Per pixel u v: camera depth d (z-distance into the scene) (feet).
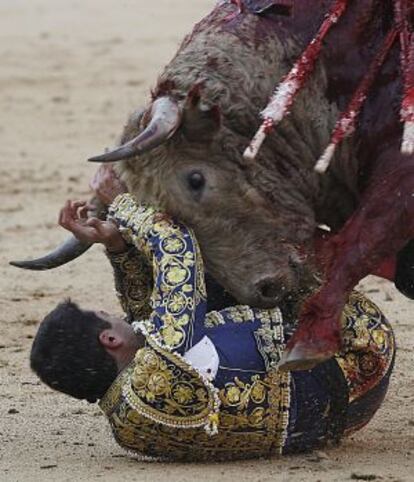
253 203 49.85
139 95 147.02
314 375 48.52
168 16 201.16
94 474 47.65
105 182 50.29
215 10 51.19
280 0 50.44
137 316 51.44
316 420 48.91
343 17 50.11
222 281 50.31
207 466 48.34
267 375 47.80
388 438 52.39
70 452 51.06
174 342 46.83
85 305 75.82
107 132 130.93
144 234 48.70
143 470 47.93
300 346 47.11
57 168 116.67
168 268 47.75
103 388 48.78
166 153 49.21
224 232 49.85
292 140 50.34
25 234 93.76
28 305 76.33
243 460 49.01
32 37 190.80
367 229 48.34
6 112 141.28
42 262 51.85
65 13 211.82
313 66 49.90
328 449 50.44
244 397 47.47
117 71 161.38
